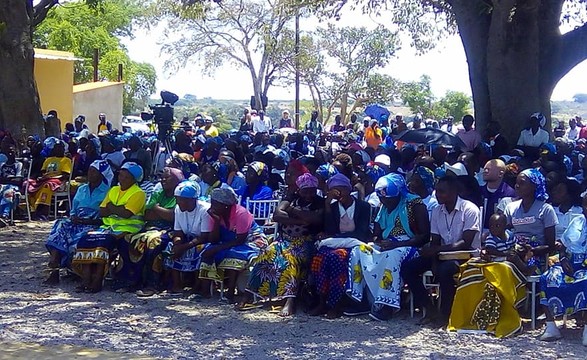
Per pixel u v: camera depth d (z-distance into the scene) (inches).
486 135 529.3
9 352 254.7
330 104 1700.3
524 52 530.6
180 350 259.8
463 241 293.6
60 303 320.2
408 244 301.6
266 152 464.8
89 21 1838.1
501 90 535.8
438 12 738.8
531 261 287.3
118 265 345.4
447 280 289.7
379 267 298.4
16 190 522.0
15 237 472.7
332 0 733.3
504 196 340.8
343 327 290.2
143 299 329.7
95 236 336.5
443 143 466.6
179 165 441.7
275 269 312.3
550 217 293.1
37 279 364.5
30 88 686.5
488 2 551.5
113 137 556.1
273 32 1584.6
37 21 809.5
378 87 1692.9
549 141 514.6
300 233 322.0
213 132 749.9
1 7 671.1
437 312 295.7
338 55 1669.5
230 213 323.9
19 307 312.7
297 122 1481.3
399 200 308.7
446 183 294.2
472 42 557.6
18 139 663.8
